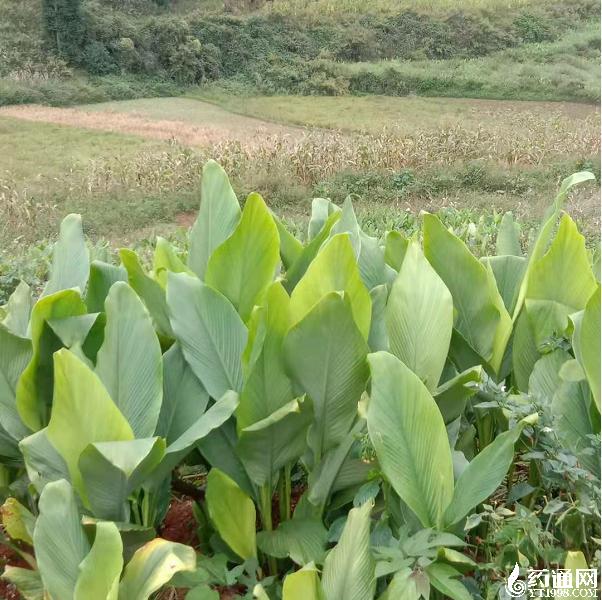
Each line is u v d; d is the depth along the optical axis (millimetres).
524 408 1987
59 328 2176
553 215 2463
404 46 34812
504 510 1817
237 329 2260
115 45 30203
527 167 13961
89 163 16188
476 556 2121
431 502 1866
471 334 2518
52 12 29562
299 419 1956
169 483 2225
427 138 15109
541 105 27359
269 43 33281
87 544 1773
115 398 2096
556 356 2357
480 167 13375
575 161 14031
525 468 2596
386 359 1911
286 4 35031
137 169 13914
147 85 30016
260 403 2043
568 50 32656
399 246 2902
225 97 29266
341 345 1979
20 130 21422
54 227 11062
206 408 2305
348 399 2066
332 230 2607
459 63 32469
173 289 2260
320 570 1909
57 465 2012
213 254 2395
